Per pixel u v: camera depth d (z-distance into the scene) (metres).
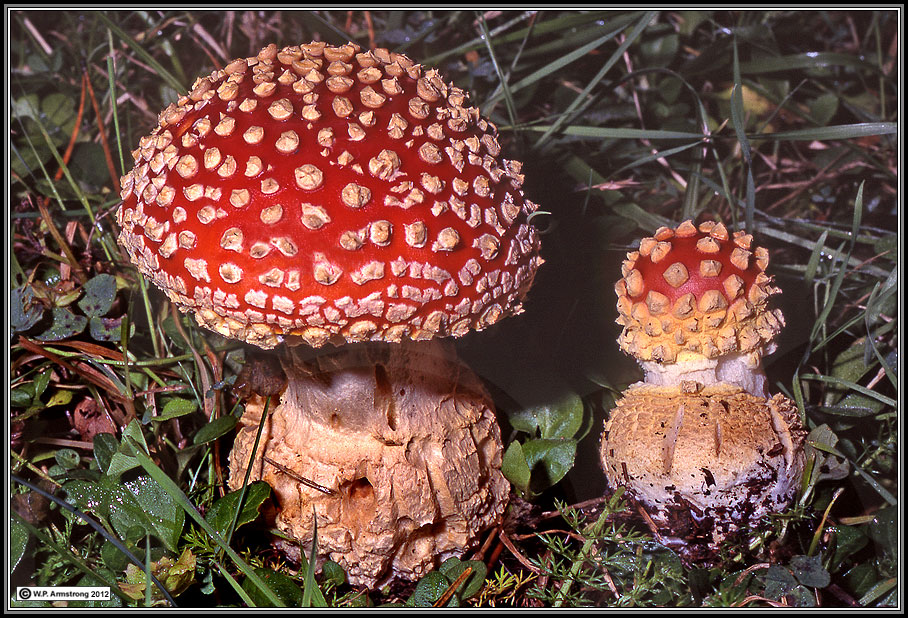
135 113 0.61
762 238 0.58
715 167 0.61
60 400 0.50
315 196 0.41
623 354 0.52
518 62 0.63
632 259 0.46
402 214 0.41
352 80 0.43
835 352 0.54
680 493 0.45
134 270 0.53
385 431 0.45
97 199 0.55
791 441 0.45
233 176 0.42
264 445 0.46
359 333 0.42
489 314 0.43
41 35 0.64
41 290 0.51
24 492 0.47
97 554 0.46
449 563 0.46
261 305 0.41
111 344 0.51
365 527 0.45
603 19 0.59
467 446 0.46
